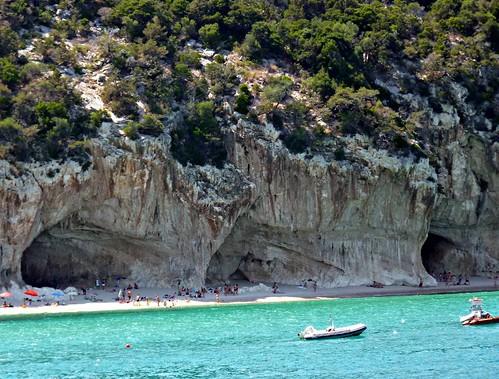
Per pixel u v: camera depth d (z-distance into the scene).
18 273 135.75
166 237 148.50
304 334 100.12
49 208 138.62
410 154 166.75
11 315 122.56
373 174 162.75
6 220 133.12
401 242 168.12
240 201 154.12
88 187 141.25
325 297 148.75
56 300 135.38
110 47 161.62
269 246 161.50
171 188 148.25
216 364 86.12
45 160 136.88
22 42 160.75
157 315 123.81
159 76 158.62
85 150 140.88
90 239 146.12
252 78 168.12
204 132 156.00
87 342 99.25
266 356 89.81
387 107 174.12
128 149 144.25
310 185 159.50
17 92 146.25
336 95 166.38
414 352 90.81
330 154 160.75
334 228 162.50
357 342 97.31
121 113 149.38
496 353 89.81
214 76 164.50
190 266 149.88
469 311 124.56
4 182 132.50
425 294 155.12
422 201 168.12
